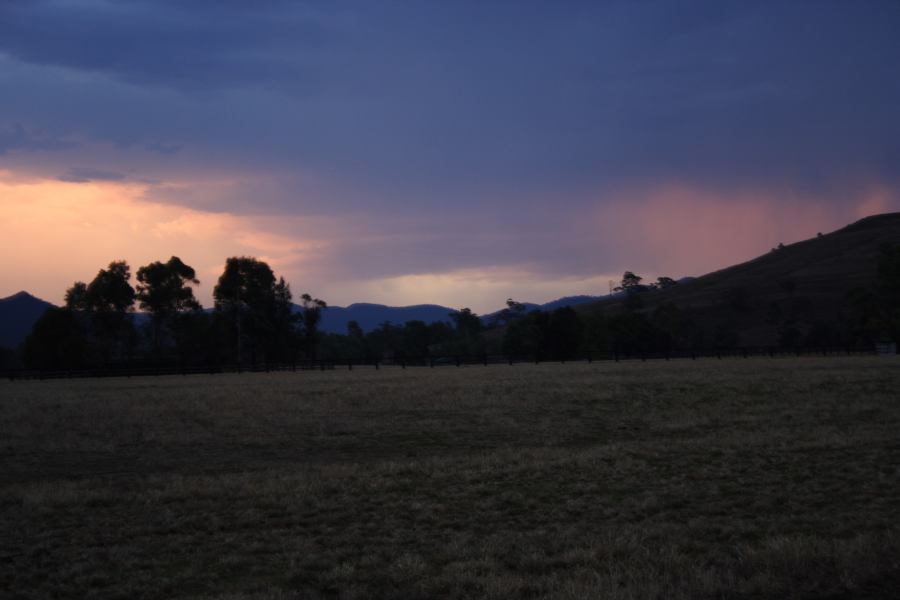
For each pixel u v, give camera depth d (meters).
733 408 27.88
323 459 19.88
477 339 139.50
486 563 9.91
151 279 94.94
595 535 11.30
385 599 8.88
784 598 8.31
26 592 9.48
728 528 11.36
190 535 11.96
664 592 8.52
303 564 10.26
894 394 29.72
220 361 91.94
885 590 8.45
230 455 20.56
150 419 27.41
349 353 145.12
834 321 153.88
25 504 14.00
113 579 9.91
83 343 82.38
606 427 24.78
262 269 97.88
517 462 17.73
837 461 16.59
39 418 27.92
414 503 13.67
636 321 99.75
